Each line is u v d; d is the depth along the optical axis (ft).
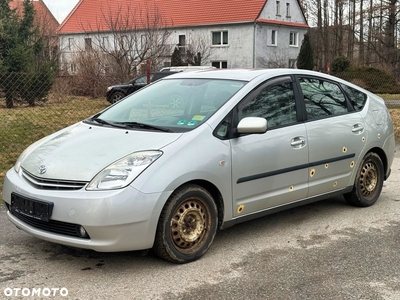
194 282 12.10
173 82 16.89
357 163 18.02
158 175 12.22
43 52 72.43
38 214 12.30
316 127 16.30
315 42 165.68
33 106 42.55
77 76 57.67
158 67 76.89
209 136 13.53
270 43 137.49
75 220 11.70
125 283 12.00
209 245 13.66
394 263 13.42
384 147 19.12
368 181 18.84
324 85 17.56
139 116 15.60
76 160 12.71
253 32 131.54
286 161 15.24
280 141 15.05
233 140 13.96
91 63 62.23
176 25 138.82
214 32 137.08
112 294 11.42
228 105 14.30
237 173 13.93
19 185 13.07
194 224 13.30
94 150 13.03
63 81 48.32
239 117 14.34
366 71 92.99
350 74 92.79
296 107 16.07
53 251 14.06
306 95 16.58
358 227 16.53
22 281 12.08
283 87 15.99
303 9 149.89
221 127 13.88
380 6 131.75
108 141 13.44
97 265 13.10
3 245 14.51
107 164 12.28
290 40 146.51
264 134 14.73
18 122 37.76
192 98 15.30
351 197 18.57
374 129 18.60
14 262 13.26
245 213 14.49
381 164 19.21
